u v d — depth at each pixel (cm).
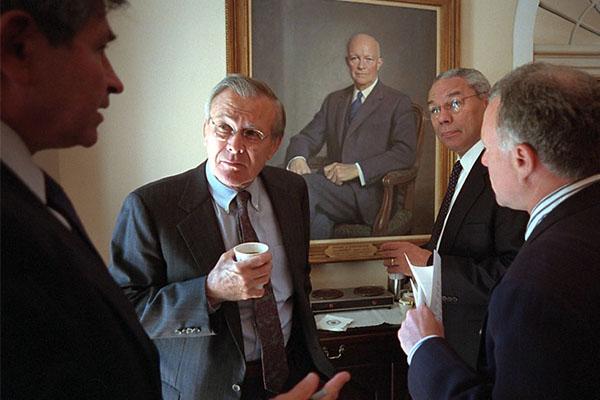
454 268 138
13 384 39
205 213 117
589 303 60
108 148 171
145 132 175
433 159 204
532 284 62
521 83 75
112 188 173
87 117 53
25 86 46
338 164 193
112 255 115
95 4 50
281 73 182
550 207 74
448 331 143
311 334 126
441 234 154
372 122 195
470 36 210
